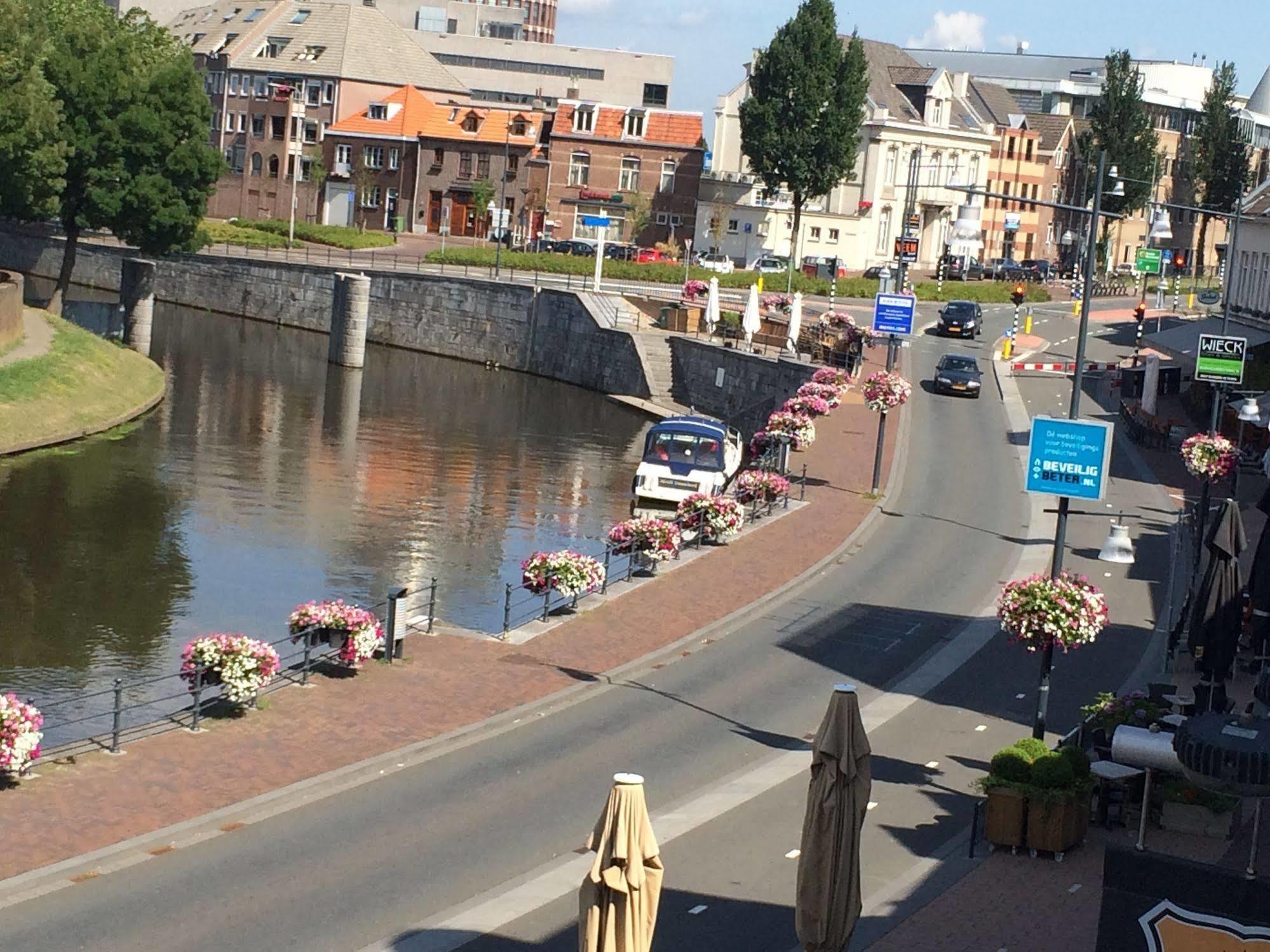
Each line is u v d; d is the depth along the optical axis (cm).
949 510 5181
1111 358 8850
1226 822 2383
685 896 2155
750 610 3825
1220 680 2992
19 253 12612
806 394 6369
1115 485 5644
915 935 2014
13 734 2394
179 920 2003
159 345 9531
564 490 6106
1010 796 2302
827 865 1825
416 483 6062
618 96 19750
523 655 3328
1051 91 16862
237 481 5838
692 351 8644
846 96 11612
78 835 2244
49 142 8025
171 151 8894
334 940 1975
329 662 3142
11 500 5262
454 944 1978
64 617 4019
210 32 15625
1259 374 6656
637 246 12744
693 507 4488
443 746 2753
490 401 8512
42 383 6738
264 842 2283
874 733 2936
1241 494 5538
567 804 2511
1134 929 1623
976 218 3734
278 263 11056
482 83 19588
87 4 9475
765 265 11956
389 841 2316
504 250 11738
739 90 13712
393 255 11719
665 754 2786
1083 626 2536
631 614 3706
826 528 4791
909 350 8581
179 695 2891
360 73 14588
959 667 3422
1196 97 18962
